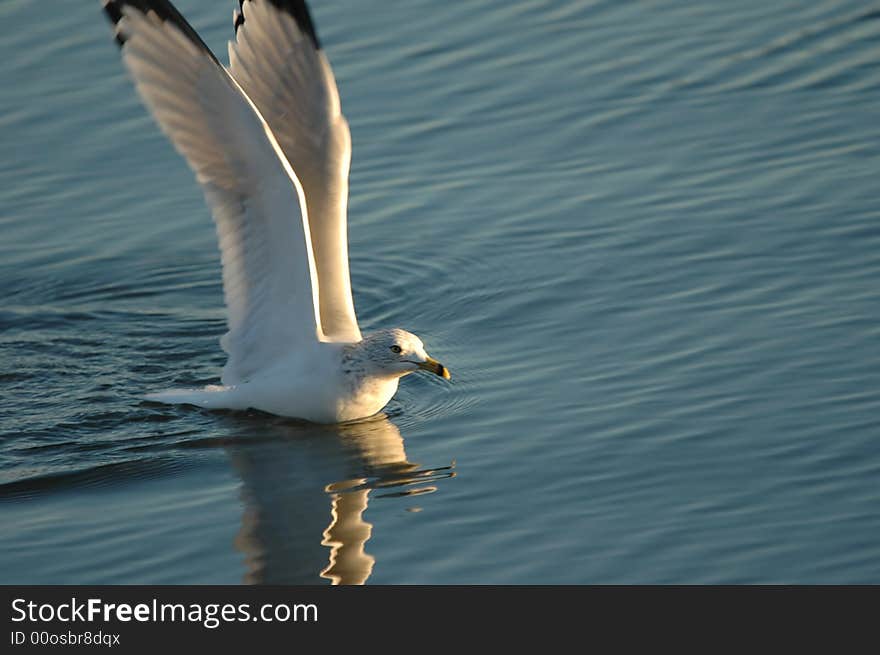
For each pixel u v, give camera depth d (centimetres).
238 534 1196
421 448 1345
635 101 2012
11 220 1858
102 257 1797
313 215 1406
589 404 1395
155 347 1614
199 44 1247
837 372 1407
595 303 1608
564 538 1165
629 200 1809
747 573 1102
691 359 1463
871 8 2183
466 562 1139
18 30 2191
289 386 1394
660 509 1199
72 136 1994
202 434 1395
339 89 2059
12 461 1343
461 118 2002
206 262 1789
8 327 1655
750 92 2011
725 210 1762
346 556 1157
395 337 1392
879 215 1714
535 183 1869
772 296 1574
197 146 1316
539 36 2164
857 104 1962
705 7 2222
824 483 1220
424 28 2186
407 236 1794
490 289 1669
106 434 1399
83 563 1160
